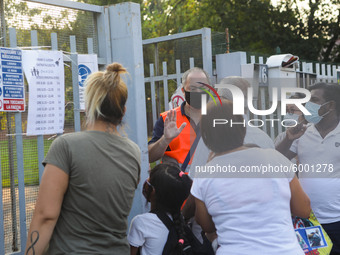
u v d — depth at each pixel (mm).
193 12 15805
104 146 1938
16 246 2592
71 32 2898
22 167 2564
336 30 17719
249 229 1916
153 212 2381
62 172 1823
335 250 2645
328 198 2586
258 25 16703
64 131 2760
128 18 2967
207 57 4609
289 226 1960
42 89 2594
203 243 2410
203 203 2094
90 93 1995
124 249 1981
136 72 2975
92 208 1860
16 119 2521
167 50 4945
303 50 16922
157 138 3119
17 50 2496
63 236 1858
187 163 2908
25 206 2588
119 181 1936
